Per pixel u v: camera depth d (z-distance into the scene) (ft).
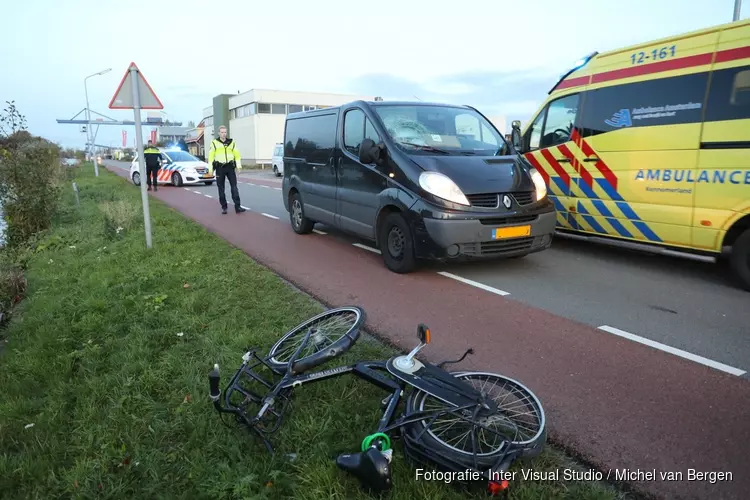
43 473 9.18
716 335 14.65
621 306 17.25
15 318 17.83
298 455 9.14
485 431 8.61
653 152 20.68
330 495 8.03
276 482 8.53
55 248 28.89
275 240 29.30
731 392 11.38
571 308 17.10
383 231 21.91
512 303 17.63
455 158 20.54
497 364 12.98
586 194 23.90
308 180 28.60
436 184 19.22
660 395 11.31
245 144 170.71
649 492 8.39
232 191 41.01
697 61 19.13
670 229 20.45
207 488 8.56
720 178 18.43
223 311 16.56
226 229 33.42
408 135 21.94
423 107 23.93
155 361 13.12
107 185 70.23
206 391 11.37
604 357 13.28
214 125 200.85
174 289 18.90
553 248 26.37
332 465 8.70
